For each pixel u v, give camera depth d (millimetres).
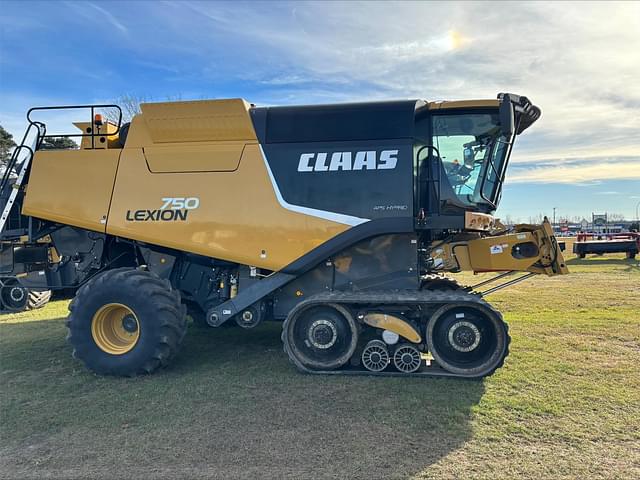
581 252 19547
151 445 3711
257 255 5527
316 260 5426
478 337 5070
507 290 11477
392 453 3521
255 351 6402
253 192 5562
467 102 5488
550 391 4660
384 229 5309
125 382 5172
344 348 5281
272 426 4000
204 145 5715
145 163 5805
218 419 4160
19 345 6902
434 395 4602
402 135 5371
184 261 6176
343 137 5469
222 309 5684
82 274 6324
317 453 3539
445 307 5129
